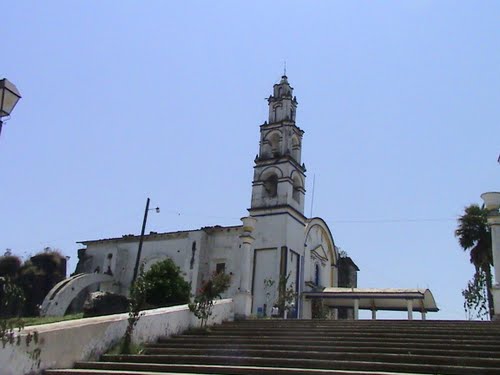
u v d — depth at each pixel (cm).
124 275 3950
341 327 1412
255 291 3347
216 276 1762
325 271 4016
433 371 945
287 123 3856
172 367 1059
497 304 1541
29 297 3528
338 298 3369
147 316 1387
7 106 984
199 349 1237
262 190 3681
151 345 1337
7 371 972
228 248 3616
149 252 3925
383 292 3195
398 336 1246
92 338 1213
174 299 2100
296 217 3622
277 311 2891
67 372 1033
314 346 1180
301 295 3400
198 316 1580
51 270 3772
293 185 3759
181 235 3828
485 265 3297
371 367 989
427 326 1366
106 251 4128
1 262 3644
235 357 1104
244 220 1983
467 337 1190
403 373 928
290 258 3431
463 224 3406
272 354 1138
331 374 920
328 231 4122
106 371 1038
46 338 1077
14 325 1001
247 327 1536
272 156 3819
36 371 1040
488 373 913
